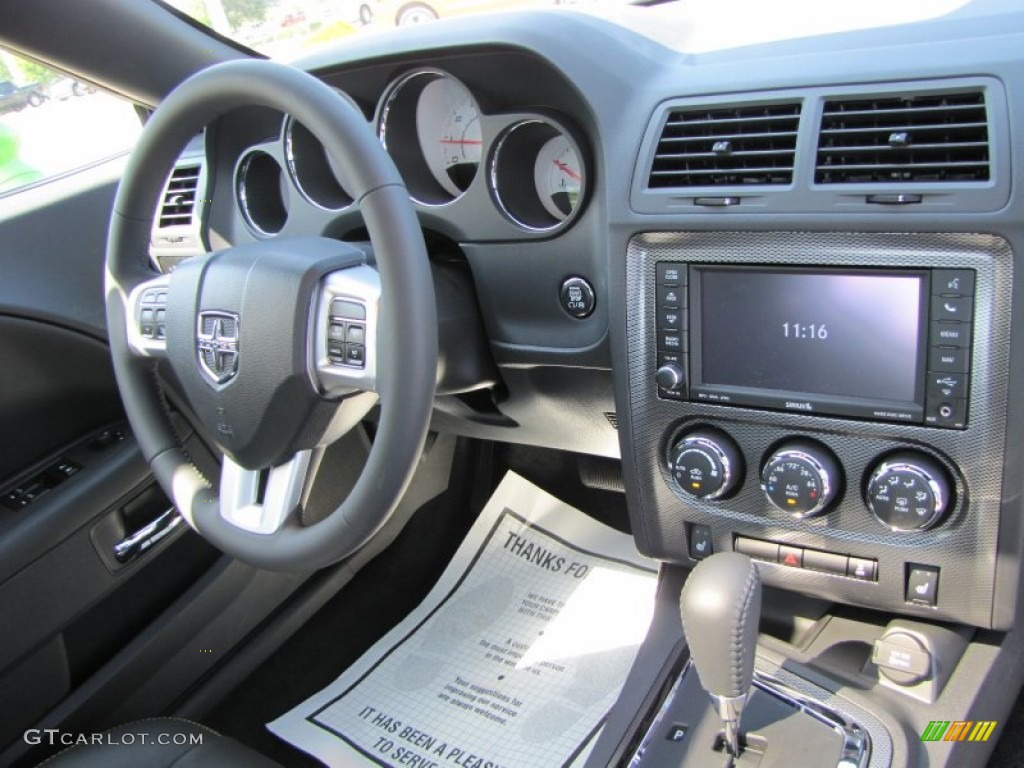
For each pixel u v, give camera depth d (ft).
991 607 2.81
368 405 2.91
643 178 2.95
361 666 4.33
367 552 4.95
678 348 3.01
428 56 3.37
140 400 3.17
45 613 3.84
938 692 2.94
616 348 3.15
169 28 4.30
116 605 4.13
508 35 3.18
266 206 4.05
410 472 2.61
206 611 4.35
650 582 4.40
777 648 3.25
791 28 3.07
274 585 4.61
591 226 3.29
